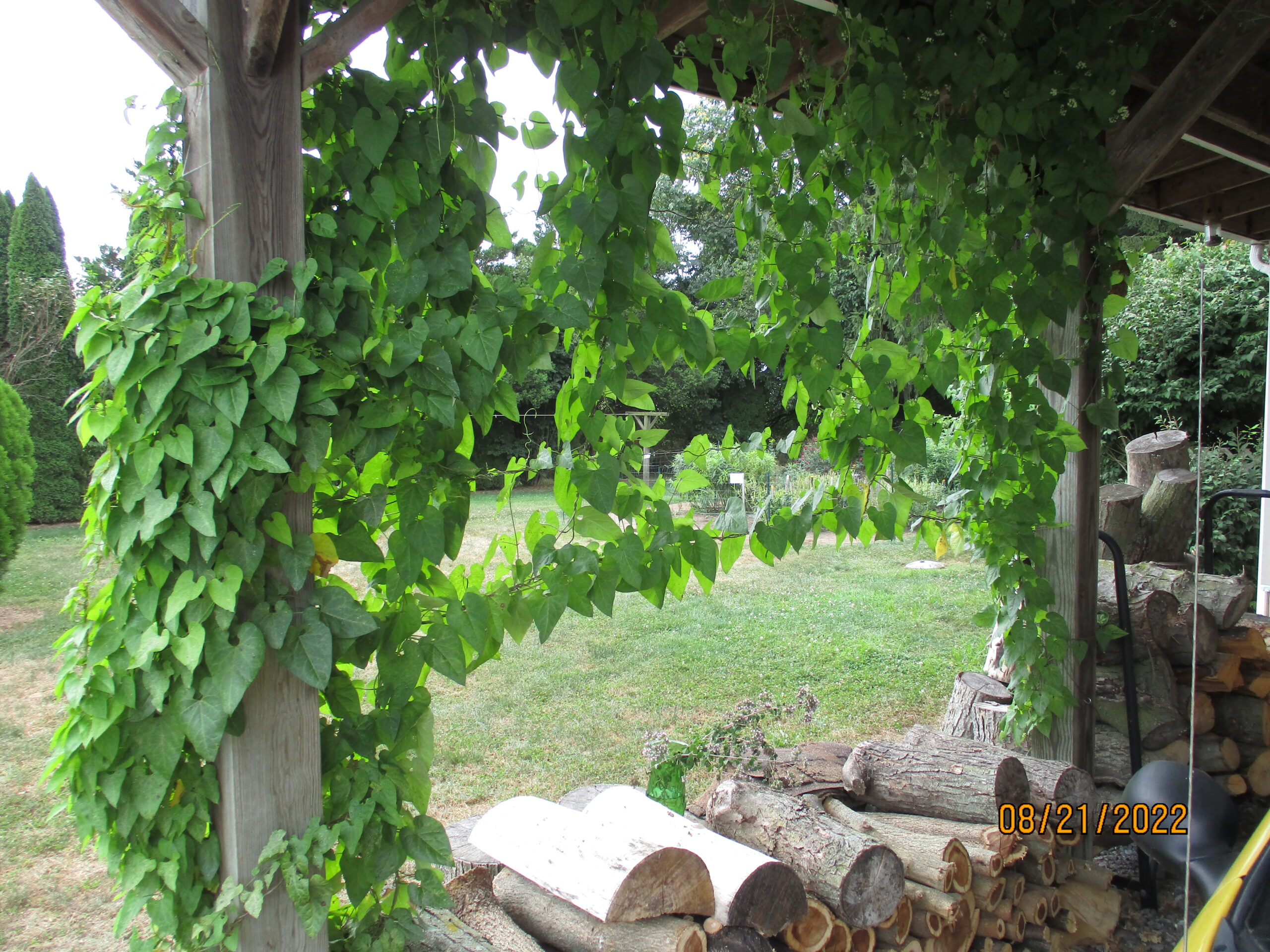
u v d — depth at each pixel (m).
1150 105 2.60
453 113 1.46
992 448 2.73
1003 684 3.39
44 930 2.58
